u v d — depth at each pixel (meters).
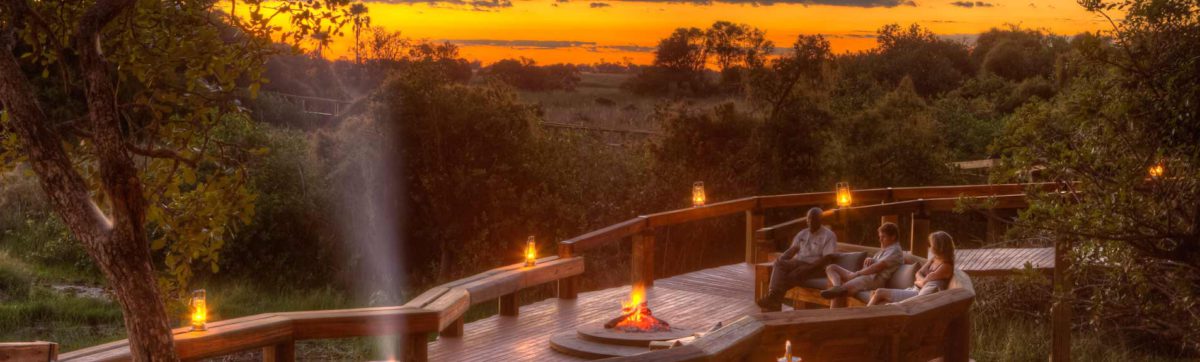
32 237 20.44
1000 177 8.37
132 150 5.38
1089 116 7.61
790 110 21.84
